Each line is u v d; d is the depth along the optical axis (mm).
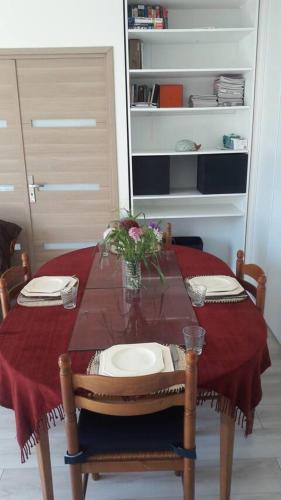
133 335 1484
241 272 2041
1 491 1717
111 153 3299
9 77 3121
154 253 1898
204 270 2119
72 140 3277
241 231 3545
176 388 1246
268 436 1969
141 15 3043
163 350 1352
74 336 1489
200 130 3557
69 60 3094
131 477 1773
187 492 1331
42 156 3309
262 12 2936
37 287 1890
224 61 3393
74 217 3463
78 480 1326
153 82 3441
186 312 1651
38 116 3217
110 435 1344
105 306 1730
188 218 3814
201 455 1858
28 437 1342
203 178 3328
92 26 3018
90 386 1139
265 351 1548
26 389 1277
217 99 3279
